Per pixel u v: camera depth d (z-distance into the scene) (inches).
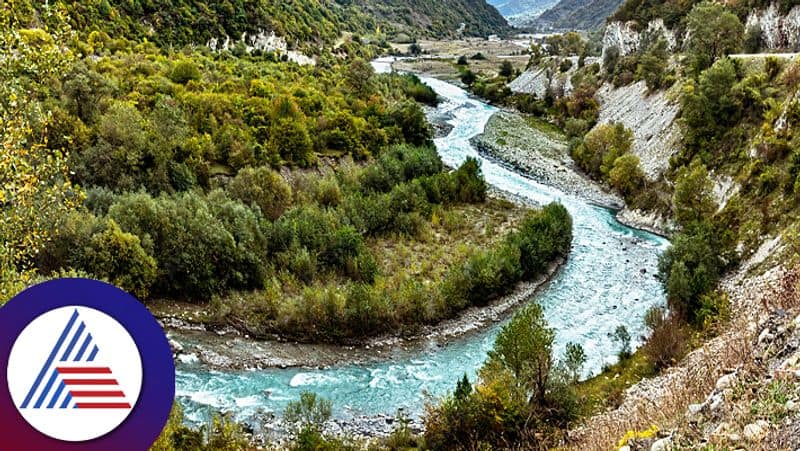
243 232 1736.0
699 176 2095.2
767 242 1633.9
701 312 1414.9
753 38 3078.2
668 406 612.4
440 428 1042.7
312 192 2192.4
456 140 3715.6
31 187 626.5
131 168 1881.2
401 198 2262.6
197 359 1405.0
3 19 613.3
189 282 1620.3
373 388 1355.8
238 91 2768.2
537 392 1085.1
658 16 4124.0
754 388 486.6
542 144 3686.0
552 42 5979.3
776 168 1814.7
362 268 1801.2
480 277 1781.5
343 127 2748.5
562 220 2170.3
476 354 1526.8
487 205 2541.8
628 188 2669.8
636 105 3344.0
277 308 1572.3
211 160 2127.2
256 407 1248.8
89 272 1509.6
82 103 2007.9
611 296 1830.7
